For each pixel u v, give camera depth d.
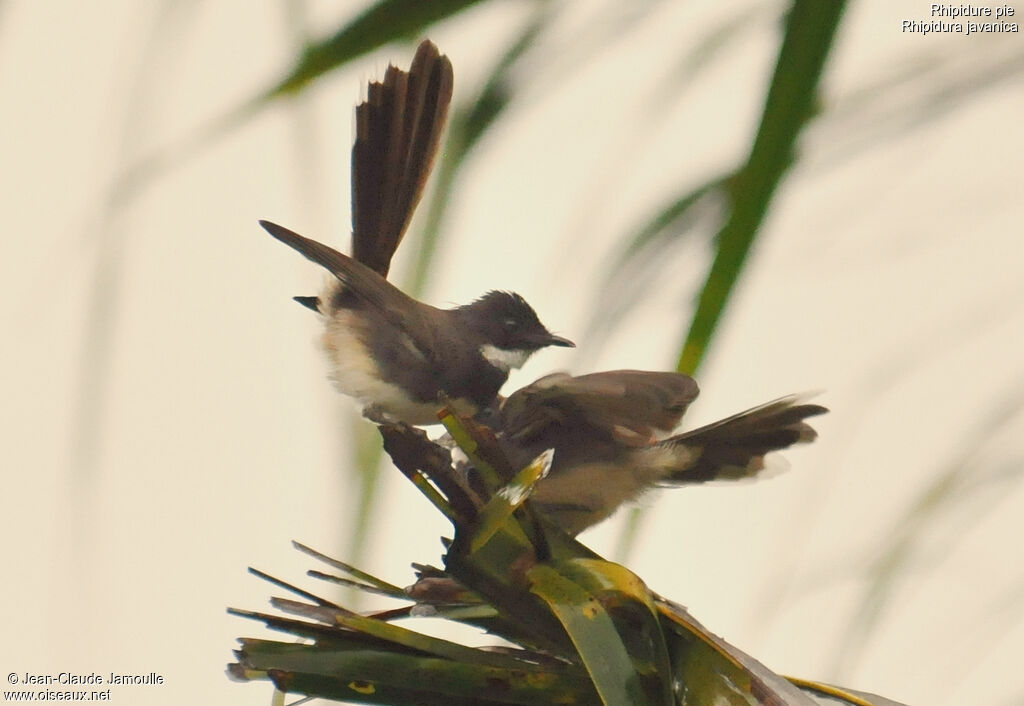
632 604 6.84
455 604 6.89
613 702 6.83
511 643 6.89
